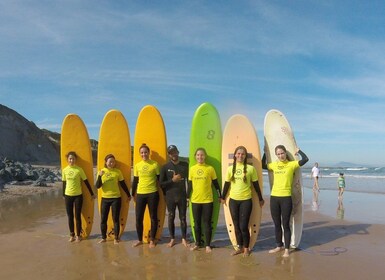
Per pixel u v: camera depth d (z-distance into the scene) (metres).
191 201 5.51
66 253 5.43
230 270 4.59
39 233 6.82
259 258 5.08
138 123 6.30
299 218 5.61
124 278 4.35
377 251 5.39
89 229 6.36
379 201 12.20
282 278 4.29
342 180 12.62
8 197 12.88
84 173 6.25
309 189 17.95
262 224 7.61
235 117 5.93
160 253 5.35
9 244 6.00
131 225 7.55
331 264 4.79
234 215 5.27
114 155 6.36
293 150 5.71
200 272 4.52
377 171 50.94
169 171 5.61
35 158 40.25
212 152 5.98
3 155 35.09
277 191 5.28
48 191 15.08
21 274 4.54
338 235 6.48
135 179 5.81
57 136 55.97
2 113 38.56
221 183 5.92
